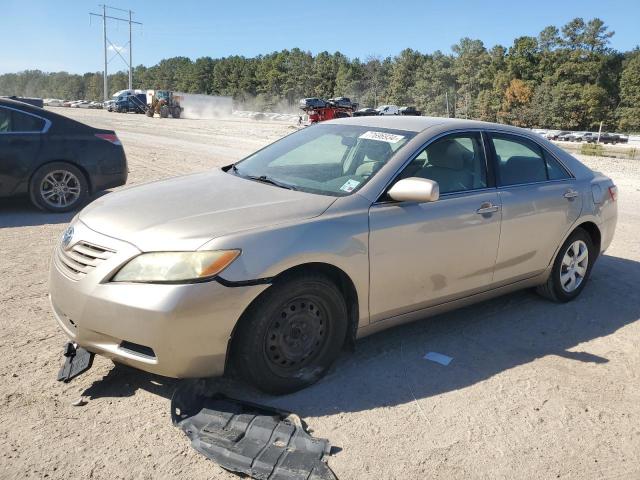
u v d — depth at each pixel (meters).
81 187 8.23
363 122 4.61
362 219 3.57
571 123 93.81
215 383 3.49
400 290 3.80
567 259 5.07
